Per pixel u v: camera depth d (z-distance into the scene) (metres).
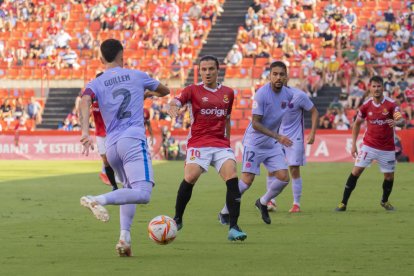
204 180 34.88
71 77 61.84
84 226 19.33
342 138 48.69
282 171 19.33
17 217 21.41
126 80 14.26
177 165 45.75
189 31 61.84
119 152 14.07
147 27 63.53
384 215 21.80
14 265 13.70
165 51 61.53
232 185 16.23
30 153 53.06
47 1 67.12
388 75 53.84
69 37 64.12
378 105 22.61
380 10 60.53
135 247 15.82
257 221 20.41
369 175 37.59
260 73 57.50
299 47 57.94
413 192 28.88
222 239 17.02
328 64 55.56
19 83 62.69
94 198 13.10
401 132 47.28
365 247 15.75
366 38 57.19
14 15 66.88
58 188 31.06
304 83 55.28
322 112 54.38
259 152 19.45
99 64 62.28
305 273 12.85
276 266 13.52
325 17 59.22
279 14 60.47
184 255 14.75
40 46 64.12
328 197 27.12
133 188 13.93
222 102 16.62
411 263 13.82
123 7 64.81
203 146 16.67
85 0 66.56
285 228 18.94
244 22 62.59
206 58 16.58
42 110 59.97
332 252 15.10
